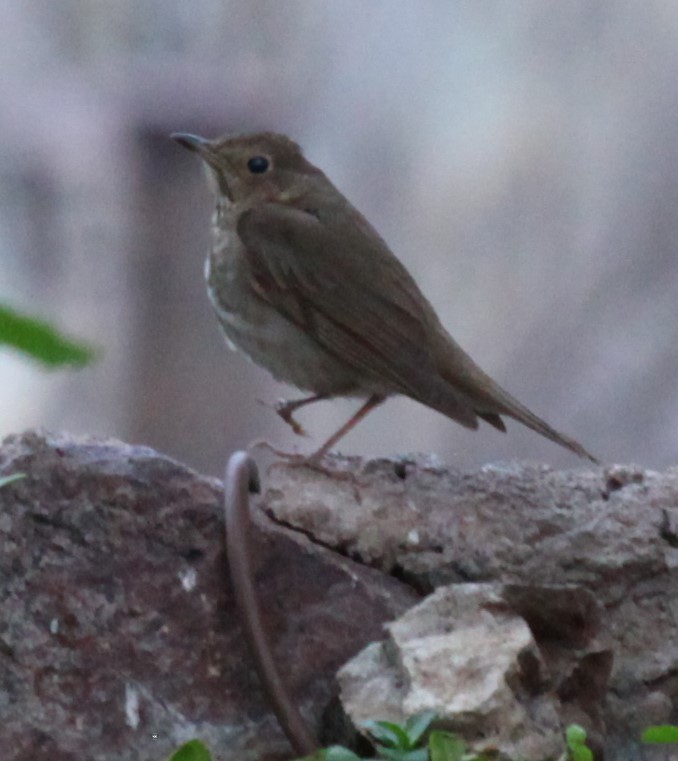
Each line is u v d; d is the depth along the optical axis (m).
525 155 23.73
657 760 8.20
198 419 22.19
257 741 8.06
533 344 23.05
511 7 23.83
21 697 7.90
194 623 8.13
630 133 23.22
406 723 7.30
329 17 23.53
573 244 23.34
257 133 11.16
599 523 8.80
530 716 7.54
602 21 23.33
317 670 8.22
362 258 10.80
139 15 22.17
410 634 7.77
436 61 24.16
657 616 8.60
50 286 22.80
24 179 22.77
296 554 8.34
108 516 8.15
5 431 22.58
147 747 7.98
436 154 24.12
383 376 10.52
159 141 22.06
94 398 22.45
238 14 22.41
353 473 9.17
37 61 22.83
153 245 22.16
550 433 10.21
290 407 10.95
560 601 8.00
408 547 8.68
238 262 10.87
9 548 8.05
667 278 22.66
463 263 23.83
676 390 22.02
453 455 23.11
